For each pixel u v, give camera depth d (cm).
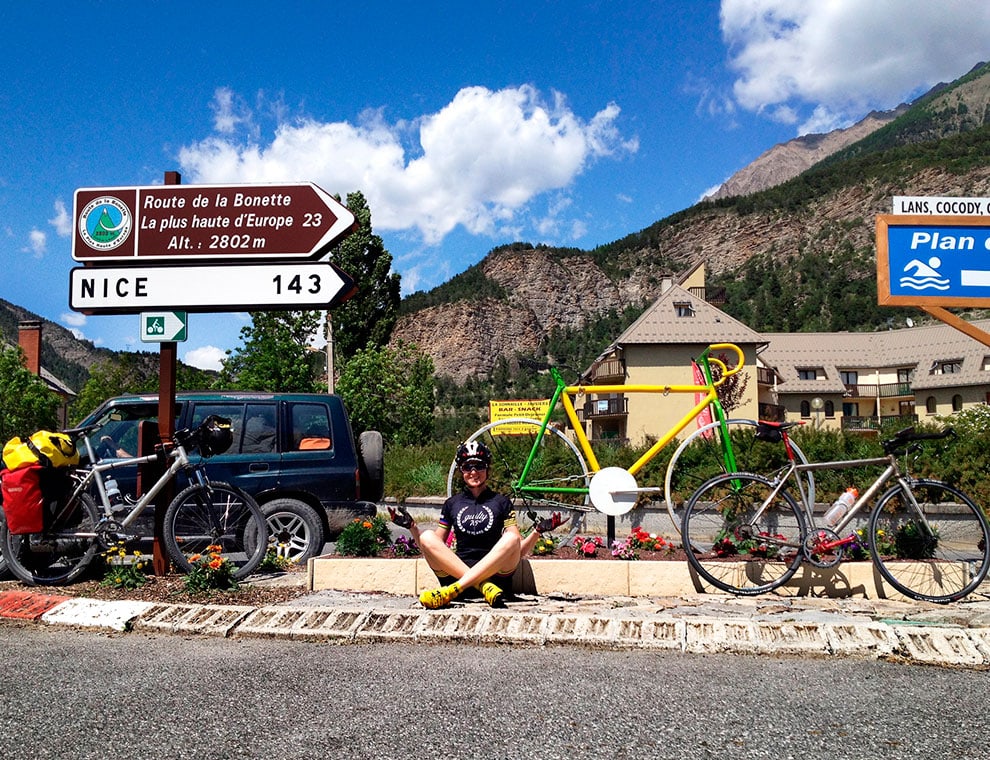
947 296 860
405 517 619
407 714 389
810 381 8488
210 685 433
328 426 905
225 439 736
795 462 674
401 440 3312
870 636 500
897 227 866
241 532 732
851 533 649
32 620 579
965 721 379
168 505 721
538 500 782
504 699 410
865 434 1016
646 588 641
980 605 598
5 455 688
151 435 756
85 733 365
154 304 759
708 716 386
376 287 4675
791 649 492
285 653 497
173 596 632
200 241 766
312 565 665
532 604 595
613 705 401
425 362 3531
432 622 543
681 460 950
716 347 786
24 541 696
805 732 366
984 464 907
